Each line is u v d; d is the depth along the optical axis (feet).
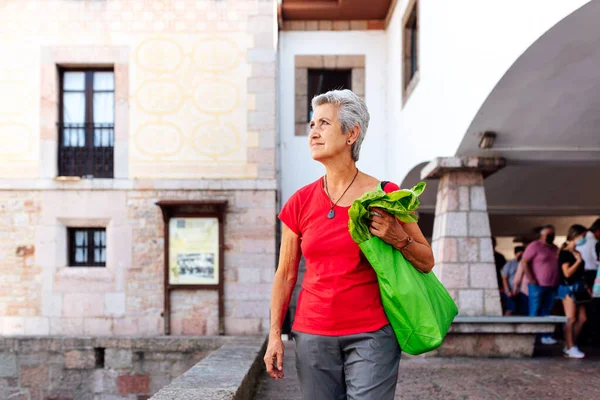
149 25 37.76
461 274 25.40
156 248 36.88
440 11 27.30
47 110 37.45
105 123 38.06
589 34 16.10
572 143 25.05
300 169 42.60
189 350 34.50
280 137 42.70
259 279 36.52
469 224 25.73
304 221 7.76
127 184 37.09
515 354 24.84
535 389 17.88
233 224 36.88
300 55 43.06
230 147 37.42
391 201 7.11
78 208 37.06
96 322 36.58
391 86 40.88
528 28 16.99
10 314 36.70
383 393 7.23
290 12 42.01
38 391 34.88
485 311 25.21
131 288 36.68
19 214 37.14
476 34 21.98
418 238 7.57
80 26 37.65
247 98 37.63
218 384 12.92
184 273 36.40
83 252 37.78
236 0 37.81
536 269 28.40
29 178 37.17
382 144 42.96
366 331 7.31
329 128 7.69
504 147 25.29
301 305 7.72
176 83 37.65
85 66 38.17
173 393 11.84
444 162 25.43
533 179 37.50
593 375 20.36
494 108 21.76
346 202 7.60
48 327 36.60
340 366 7.54
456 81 24.77
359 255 7.39
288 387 18.63
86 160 37.91
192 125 37.47
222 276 36.32
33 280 36.88
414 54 35.81
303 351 7.57
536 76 19.24
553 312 38.50
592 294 27.71
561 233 53.52
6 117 37.47
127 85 37.55
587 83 19.77
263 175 37.32
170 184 37.06
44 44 37.55
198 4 37.76
